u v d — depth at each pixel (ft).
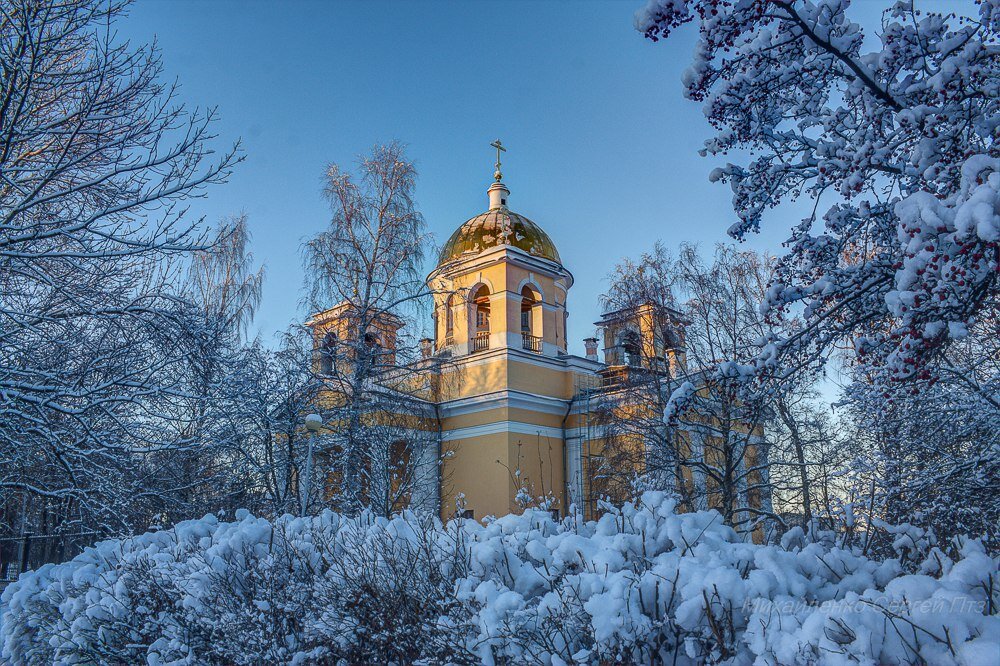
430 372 89.30
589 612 12.07
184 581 20.12
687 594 11.80
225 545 20.71
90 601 22.47
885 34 18.81
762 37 18.85
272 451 65.36
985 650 8.63
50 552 72.28
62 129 39.37
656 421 59.41
